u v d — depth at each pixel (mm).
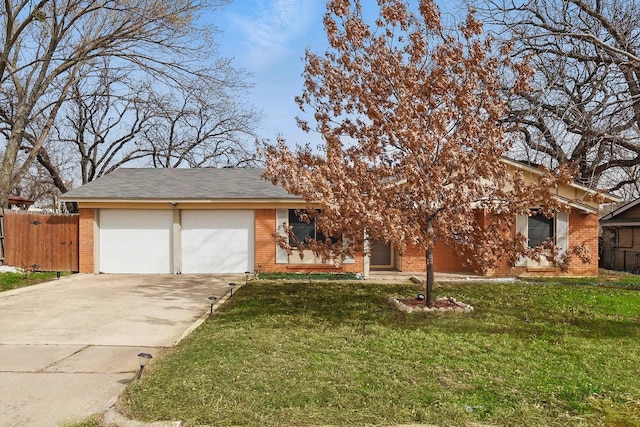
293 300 10070
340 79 8922
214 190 15500
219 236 15352
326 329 7230
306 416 4020
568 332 7117
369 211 7375
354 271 14977
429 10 8492
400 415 4039
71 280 13586
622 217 18969
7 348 6488
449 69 8438
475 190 8438
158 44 17594
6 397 4668
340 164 7777
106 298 10664
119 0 16250
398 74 8375
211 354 5828
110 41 17281
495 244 8305
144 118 28016
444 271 15773
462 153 7809
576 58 15156
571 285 12602
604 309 9016
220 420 3941
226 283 13078
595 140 13164
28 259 15250
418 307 8727
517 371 5219
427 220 8281
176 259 15148
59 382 5102
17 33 15727
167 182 16375
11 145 16781
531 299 10070
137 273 15203
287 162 7723
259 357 5676
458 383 4812
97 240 15133
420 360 5609
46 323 8094
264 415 4035
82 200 14719
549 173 8070
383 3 8664
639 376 5109
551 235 14898
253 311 8773
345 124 9203
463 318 8023
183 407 4188
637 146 14117
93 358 6008
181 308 9430
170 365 5457
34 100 17203
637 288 11977
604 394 4559
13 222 15273
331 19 8875
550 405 4266
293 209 15117
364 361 5539
